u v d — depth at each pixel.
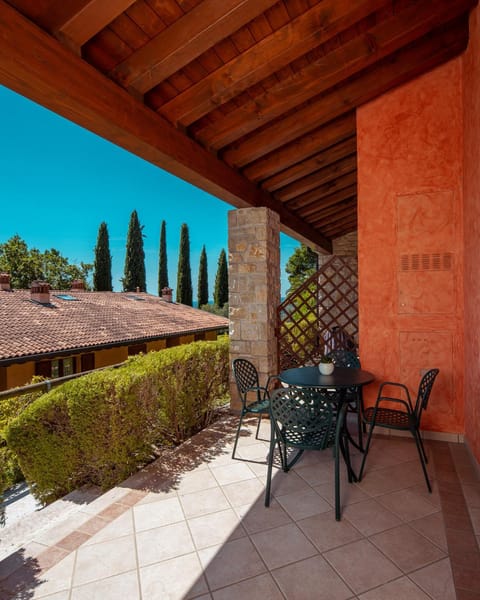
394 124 3.59
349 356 3.98
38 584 1.67
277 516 2.21
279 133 3.54
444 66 3.42
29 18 1.85
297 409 2.30
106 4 1.87
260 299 4.39
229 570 1.75
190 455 3.16
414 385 3.53
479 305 2.77
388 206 3.61
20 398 4.45
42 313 11.39
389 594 1.58
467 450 3.17
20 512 4.11
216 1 2.12
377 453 3.15
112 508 2.33
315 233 7.47
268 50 2.54
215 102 2.80
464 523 2.10
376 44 2.80
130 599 1.58
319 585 1.64
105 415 3.07
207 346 4.39
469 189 3.12
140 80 2.46
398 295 3.58
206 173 3.40
